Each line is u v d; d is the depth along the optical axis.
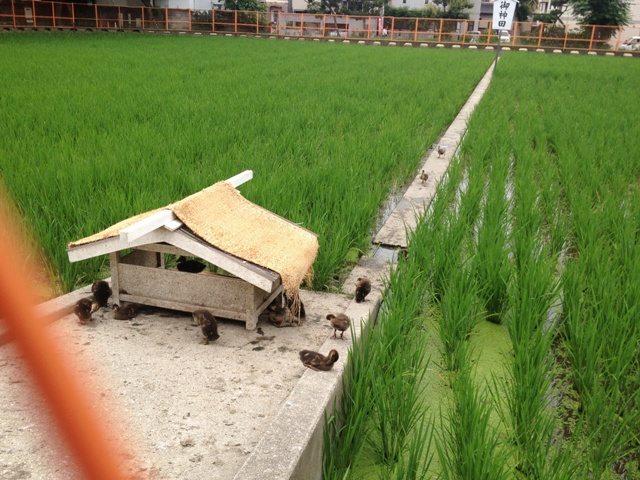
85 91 17.38
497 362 5.34
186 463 3.37
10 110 13.70
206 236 4.90
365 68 28.95
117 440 3.50
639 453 4.25
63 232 6.54
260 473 3.19
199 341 4.78
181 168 9.30
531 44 50.03
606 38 49.00
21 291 1.03
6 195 7.08
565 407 4.75
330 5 68.00
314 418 3.65
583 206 8.22
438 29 52.50
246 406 3.93
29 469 3.23
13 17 41.81
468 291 5.65
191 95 17.72
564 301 5.88
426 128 15.61
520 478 3.89
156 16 52.03
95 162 9.06
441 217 7.96
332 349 4.50
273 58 32.34
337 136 13.20
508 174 11.34
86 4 47.03
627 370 4.90
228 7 54.44
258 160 9.94
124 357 4.46
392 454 3.93
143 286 5.19
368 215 7.87
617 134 13.96
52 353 1.22
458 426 4.03
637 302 5.45
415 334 5.45
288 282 4.80
